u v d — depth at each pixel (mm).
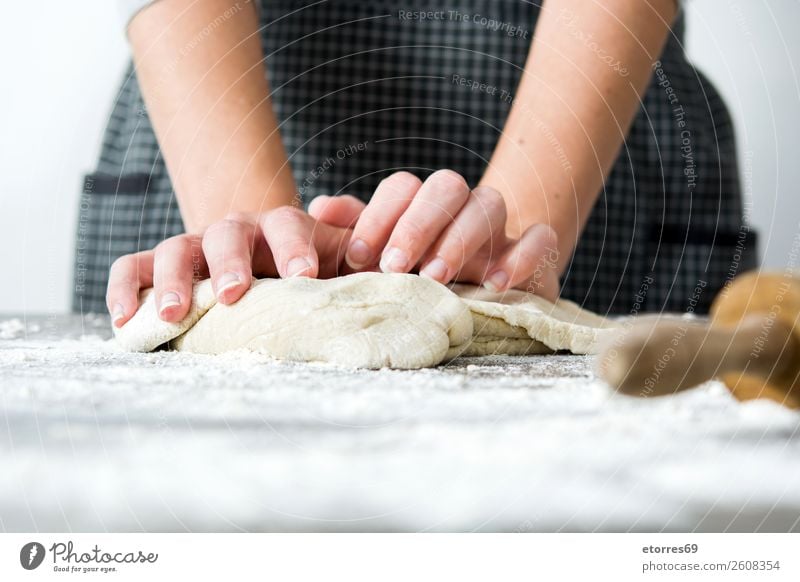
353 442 334
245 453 316
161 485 280
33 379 434
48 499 265
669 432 352
